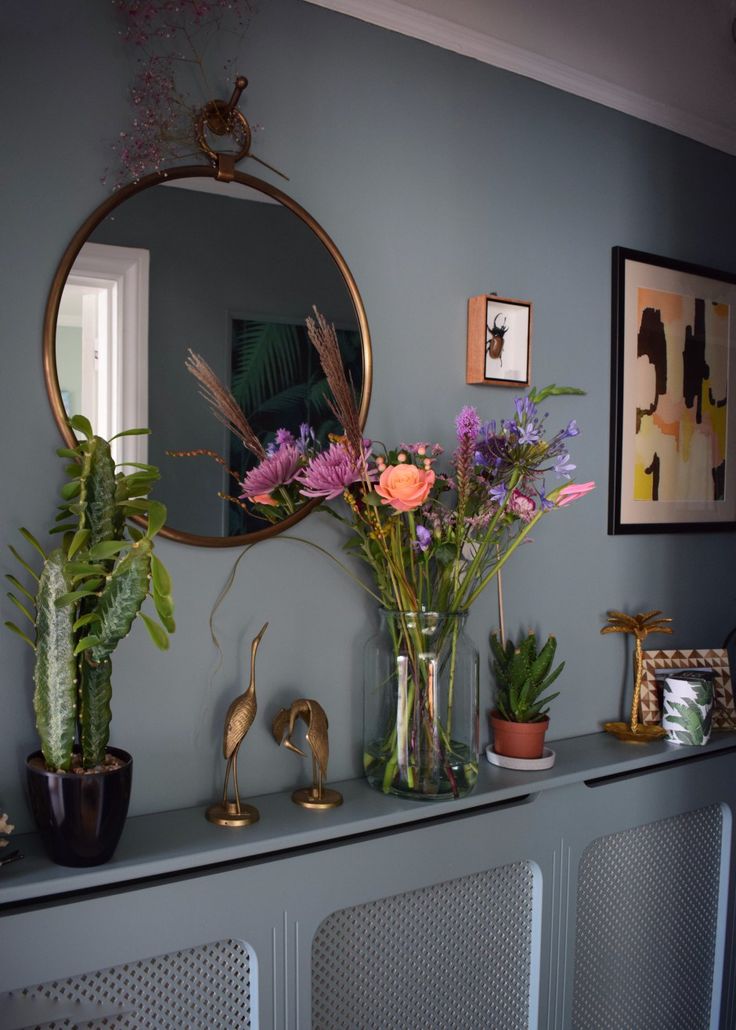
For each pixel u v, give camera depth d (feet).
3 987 4.23
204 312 5.23
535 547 6.90
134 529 4.56
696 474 8.02
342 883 5.25
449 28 6.21
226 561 5.40
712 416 8.13
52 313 4.73
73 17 4.80
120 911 4.51
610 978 6.99
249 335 5.39
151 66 5.02
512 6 6.11
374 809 5.34
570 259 7.07
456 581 5.64
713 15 6.44
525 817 6.14
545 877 6.28
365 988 5.58
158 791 5.22
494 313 6.44
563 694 7.13
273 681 5.60
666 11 6.30
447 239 6.33
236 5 5.31
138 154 4.97
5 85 4.63
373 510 5.27
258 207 5.41
